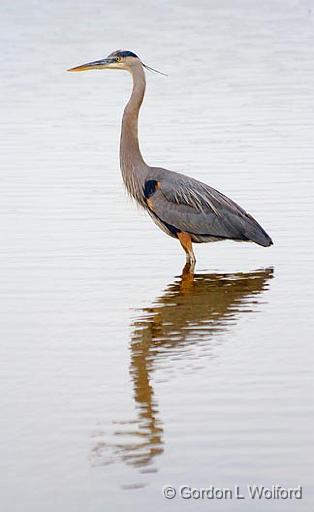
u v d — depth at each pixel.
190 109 30.30
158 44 41.41
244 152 25.08
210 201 18.16
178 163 24.14
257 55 39.16
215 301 16.05
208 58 38.59
